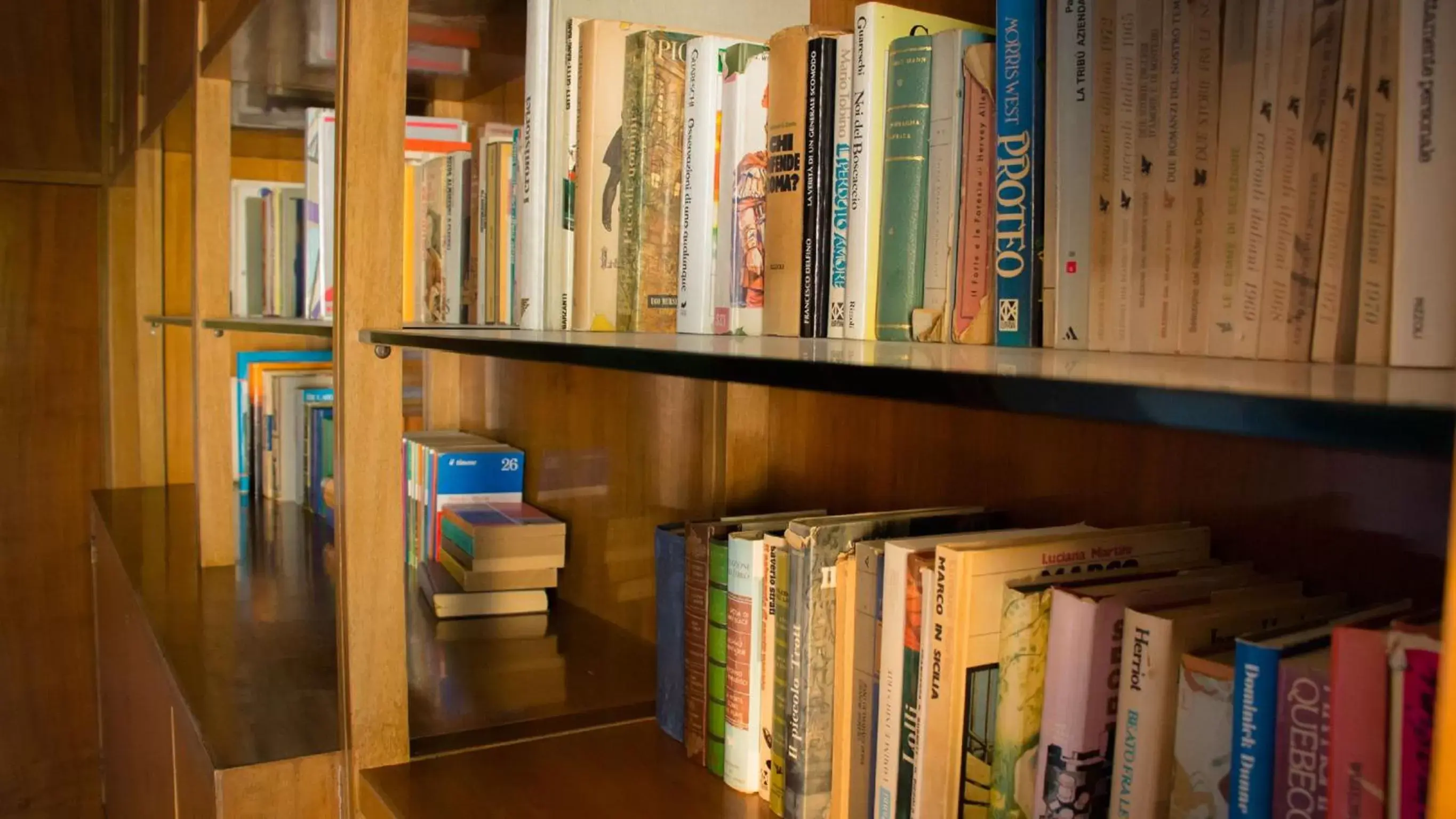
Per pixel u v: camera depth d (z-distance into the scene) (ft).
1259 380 1.37
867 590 2.57
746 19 4.00
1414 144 1.70
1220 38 2.09
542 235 3.65
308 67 5.72
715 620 3.19
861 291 2.86
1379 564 2.25
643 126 3.36
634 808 3.03
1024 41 2.45
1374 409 1.01
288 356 8.30
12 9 8.70
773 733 2.93
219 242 5.99
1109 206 2.27
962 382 1.42
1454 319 1.67
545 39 3.57
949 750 2.26
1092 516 2.89
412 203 5.27
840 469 3.84
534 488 5.82
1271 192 1.97
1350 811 1.59
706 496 4.28
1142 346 2.21
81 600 9.23
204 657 4.53
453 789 3.20
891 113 2.79
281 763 3.51
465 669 4.33
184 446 8.96
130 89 8.29
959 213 2.65
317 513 7.39
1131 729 1.99
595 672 4.30
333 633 4.89
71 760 9.24
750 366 1.77
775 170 3.05
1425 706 1.47
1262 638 1.81
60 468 9.10
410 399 7.01
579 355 2.23
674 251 3.40
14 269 8.82
